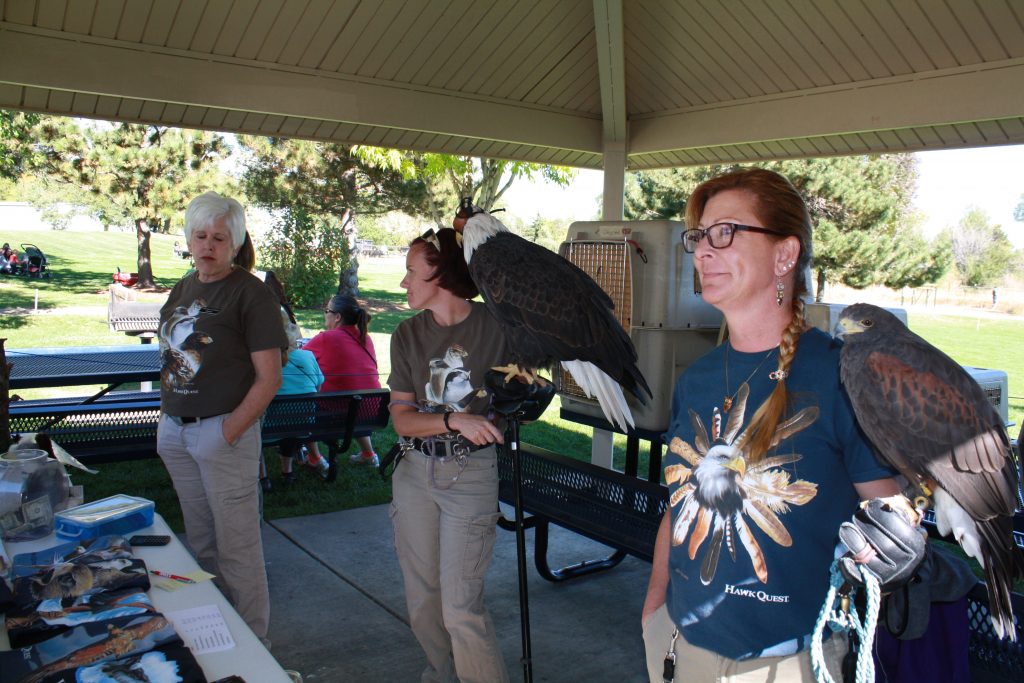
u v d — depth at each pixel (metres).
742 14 4.47
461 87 5.17
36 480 2.31
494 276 2.71
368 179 15.88
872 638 1.37
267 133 5.39
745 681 1.54
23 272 20.48
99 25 4.15
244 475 3.14
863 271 16.72
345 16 4.43
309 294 16.16
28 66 4.07
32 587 1.87
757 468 1.53
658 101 5.50
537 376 2.70
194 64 4.45
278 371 3.09
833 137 5.44
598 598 4.23
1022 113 4.00
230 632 1.76
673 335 3.80
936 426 1.48
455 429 2.64
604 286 3.93
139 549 2.22
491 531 2.78
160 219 16.20
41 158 14.73
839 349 1.57
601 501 3.69
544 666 3.52
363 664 3.48
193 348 3.04
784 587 1.51
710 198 1.64
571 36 4.99
